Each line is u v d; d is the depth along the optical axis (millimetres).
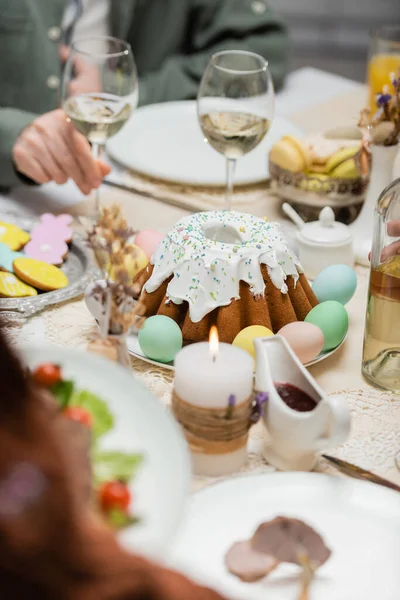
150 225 1593
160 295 1268
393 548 954
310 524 969
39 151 1637
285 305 1255
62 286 1367
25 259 1383
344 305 1379
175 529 862
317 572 929
